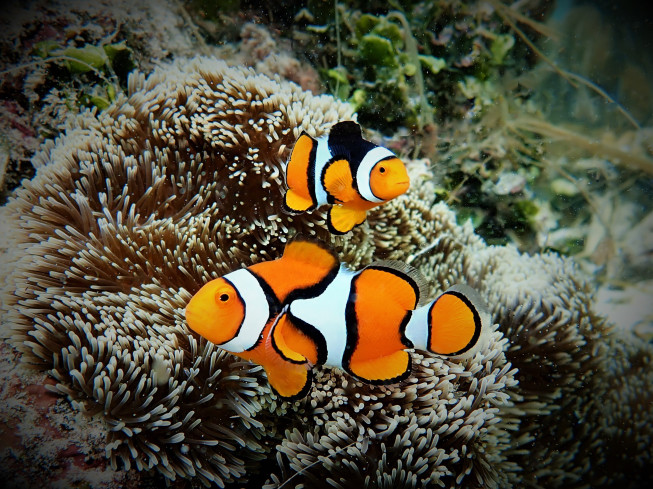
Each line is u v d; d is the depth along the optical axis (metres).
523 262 0.35
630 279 0.42
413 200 0.32
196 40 0.40
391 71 0.38
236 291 0.15
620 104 0.41
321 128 0.26
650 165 0.39
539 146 0.40
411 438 0.22
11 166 0.30
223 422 0.22
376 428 0.22
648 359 0.33
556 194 0.42
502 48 0.38
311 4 0.39
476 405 0.23
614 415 0.31
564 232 0.43
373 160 0.19
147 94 0.27
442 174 0.41
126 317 0.22
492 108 0.39
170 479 0.21
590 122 0.41
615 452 0.30
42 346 0.21
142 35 0.37
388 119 0.40
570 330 0.29
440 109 0.40
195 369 0.21
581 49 0.40
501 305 0.30
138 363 0.21
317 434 0.23
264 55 0.41
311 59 0.41
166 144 0.27
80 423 0.20
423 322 0.15
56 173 0.25
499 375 0.24
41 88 0.32
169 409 0.21
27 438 0.20
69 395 0.20
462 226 0.39
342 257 0.26
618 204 0.42
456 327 0.15
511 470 0.25
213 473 0.22
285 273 0.16
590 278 0.42
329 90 0.41
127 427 0.20
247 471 0.25
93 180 0.25
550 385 0.29
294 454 0.22
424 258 0.34
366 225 0.28
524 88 0.40
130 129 0.26
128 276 0.23
